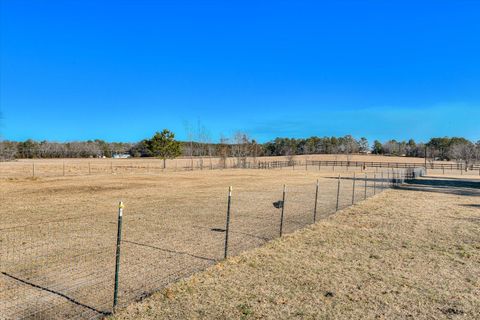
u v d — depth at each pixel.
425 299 6.26
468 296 6.43
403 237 10.89
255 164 68.94
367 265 8.06
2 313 5.38
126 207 15.83
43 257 8.20
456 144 126.94
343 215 14.66
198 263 7.90
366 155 144.75
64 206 15.95
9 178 30.56
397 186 30.53
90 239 9.95
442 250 9.48
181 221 12.70
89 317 5.30
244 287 6.54
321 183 32.06
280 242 9.85
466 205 18.73
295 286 6.67
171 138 56.84
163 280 6.85
